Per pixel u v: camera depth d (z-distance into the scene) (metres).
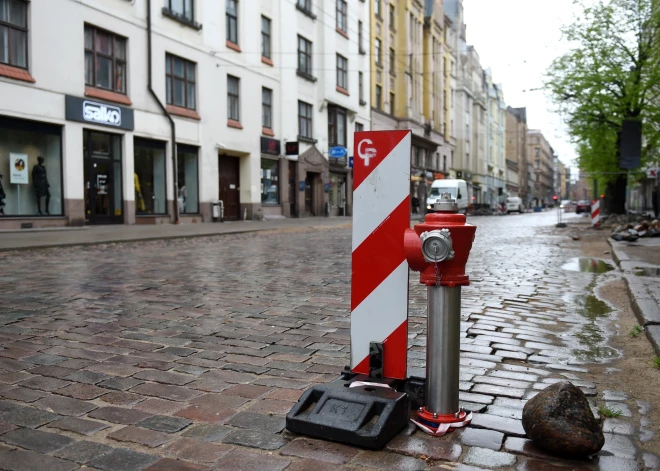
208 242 14.45
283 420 2.89
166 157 21.14
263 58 26.80
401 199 2.96
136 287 6.96
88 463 2.44
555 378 3.61
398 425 2.68
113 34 18.75
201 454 2.52
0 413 2.97
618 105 23.34
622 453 2.53
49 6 16.34
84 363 3.86
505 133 96.69
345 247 12.79
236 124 24.89
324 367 3.82
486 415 2.95
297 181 29.92
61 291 6.64
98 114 17.97
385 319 3.01
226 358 4.02
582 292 6.90
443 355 2.76
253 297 6.35
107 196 18.86
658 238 14.89
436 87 54.81
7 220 15.55
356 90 36.66
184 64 22.08
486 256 11.26
